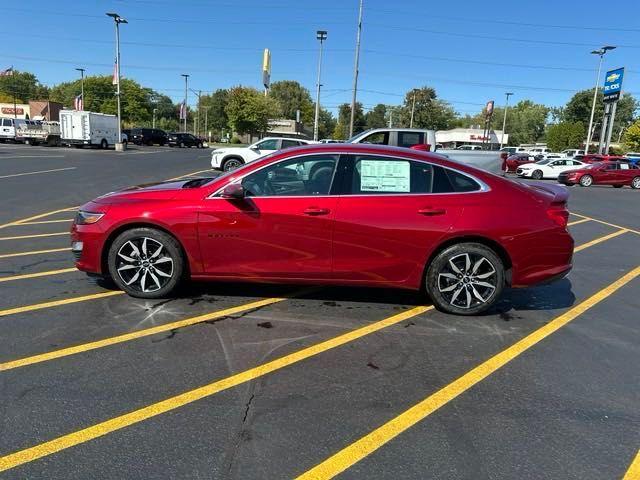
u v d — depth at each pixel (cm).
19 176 1586
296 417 306
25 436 279
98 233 482
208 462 262
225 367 367
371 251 464
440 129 10150
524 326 472
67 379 342
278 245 466
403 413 315
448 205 464
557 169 3300
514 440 290
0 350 382
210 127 10769
